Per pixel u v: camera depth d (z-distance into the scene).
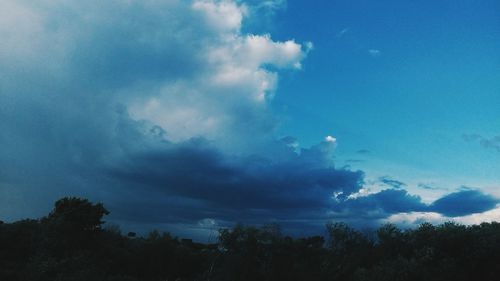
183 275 61.50
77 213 60.91
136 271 60.69
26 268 47.34
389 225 45.22
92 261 52.97
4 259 51.00
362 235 46.34
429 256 37.84
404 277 36.44
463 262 37.34
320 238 47.22
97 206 64.44
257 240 45.25
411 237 43.19
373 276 37.53
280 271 43.28
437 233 40.22
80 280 45.47
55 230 56.97
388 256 42.34
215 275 46.25
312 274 42.53
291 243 45.66
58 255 53.56
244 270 43.59
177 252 63.66
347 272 42.38
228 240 45.34
